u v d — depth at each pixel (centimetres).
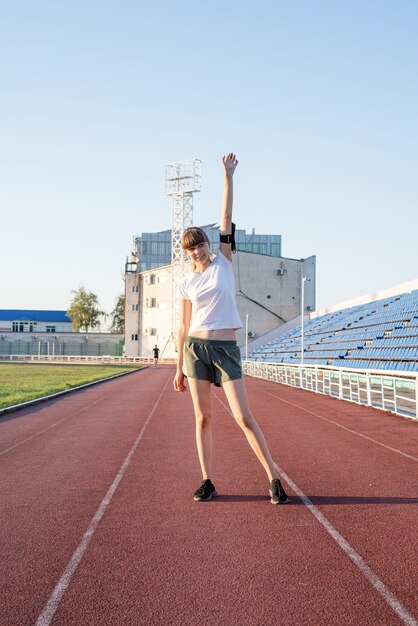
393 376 1545
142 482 724
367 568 420
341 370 2058
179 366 605
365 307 4947
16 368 5553
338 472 762
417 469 780
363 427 1253
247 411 578
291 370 3027
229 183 586
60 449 1000
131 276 8838
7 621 345
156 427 1291
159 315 8375
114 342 9950
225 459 871
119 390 2603
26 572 422
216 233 8462
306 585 390
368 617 342
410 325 3347
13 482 736
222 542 480
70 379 3459
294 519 543
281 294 7475
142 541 487
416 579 399
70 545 481
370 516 551
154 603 366
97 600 372
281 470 778
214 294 567
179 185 8094
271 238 9675
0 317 11744
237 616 346
